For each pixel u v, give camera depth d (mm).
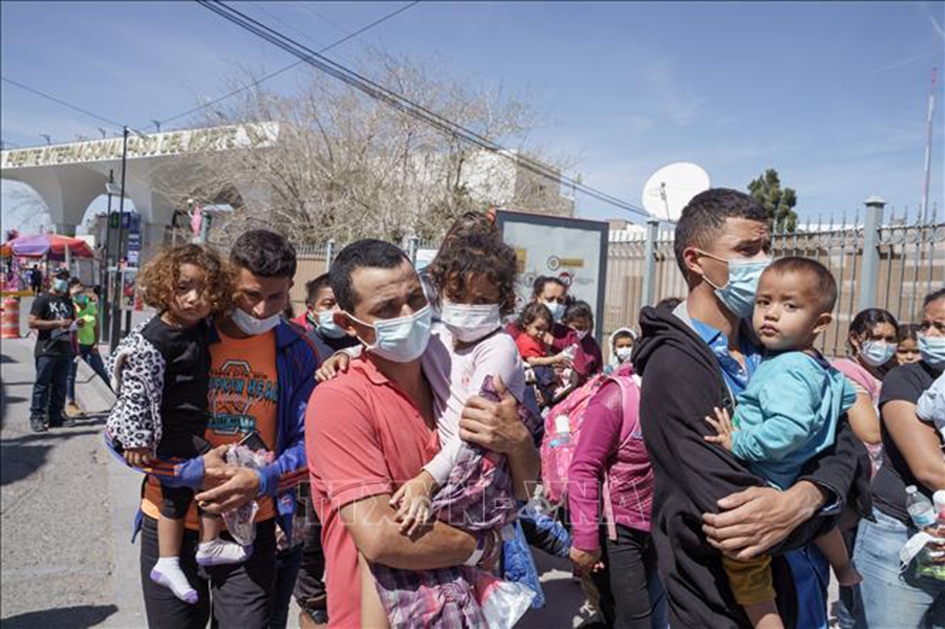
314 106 19750
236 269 2463
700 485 1751
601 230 8172
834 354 6137
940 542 2469
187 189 22719
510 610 1869
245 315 2498
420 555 1688
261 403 2576
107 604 4172
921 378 2680
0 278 32062
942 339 2600
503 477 1794
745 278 1971
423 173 19797
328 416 1773
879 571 2736
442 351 1958
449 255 1932
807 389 1726
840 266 6207
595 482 2756
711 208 2049
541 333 4941
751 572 1792
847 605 3412
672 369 1867
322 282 3711
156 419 2367
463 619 1769
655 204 8836
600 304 8195
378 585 1738
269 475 2416
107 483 6656
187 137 23344
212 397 2496
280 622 2986
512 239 7867
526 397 2092
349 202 19297
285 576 2982
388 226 19078
